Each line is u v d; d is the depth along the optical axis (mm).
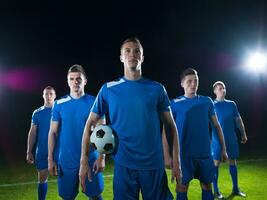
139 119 2852
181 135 4555
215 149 6074
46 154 5391
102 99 3012
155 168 2867
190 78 4598
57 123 4344
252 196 5941
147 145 2857
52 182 7215
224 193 6160
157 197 2883
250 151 10727
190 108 4535
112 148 2973
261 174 7562
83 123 4191
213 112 4695
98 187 4234
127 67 2916
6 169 8953
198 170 4582
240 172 7777
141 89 2885
